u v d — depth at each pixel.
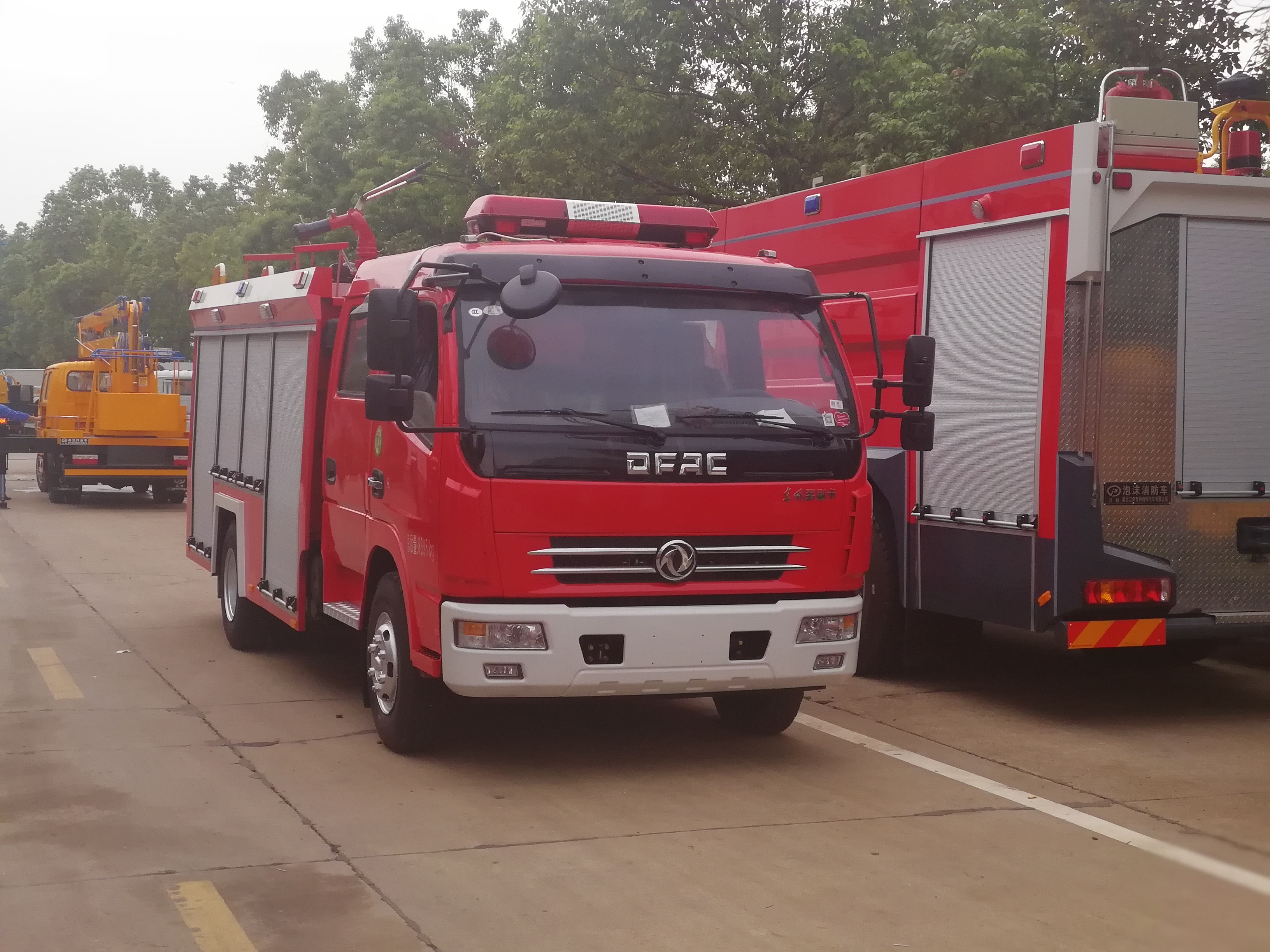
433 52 39.28
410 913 4.68
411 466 6.57
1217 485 7.76
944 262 8.41
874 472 8.98
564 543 6.20
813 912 4.72
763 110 23.06
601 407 6.32
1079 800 6.20
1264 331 7.80
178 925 4.54
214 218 84.56
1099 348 7.44
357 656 10.00
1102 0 13.76
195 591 13.55
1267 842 5.52
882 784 6.47
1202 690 8.90
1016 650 10.42
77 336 29.14
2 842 5.46
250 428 9.73
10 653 9.98
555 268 6.54
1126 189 7.43
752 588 6.48
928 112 18.36
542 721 7.84
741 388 6.61
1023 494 7.72
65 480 25.03
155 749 7.07
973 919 4.66
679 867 5.20
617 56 23.58
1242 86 9.05
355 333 7.86
